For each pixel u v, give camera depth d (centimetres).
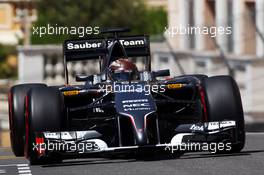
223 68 6762
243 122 2780
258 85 6300
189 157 2802
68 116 2983
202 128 2736
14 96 3011
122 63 3000
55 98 2747
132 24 9594
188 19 8181
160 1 11825
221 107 2764
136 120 2659
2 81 9112
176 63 7250
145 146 2630
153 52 7581
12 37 12256
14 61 10788
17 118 2991
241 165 2602
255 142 3366
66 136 2697
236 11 7000
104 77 3027
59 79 8062
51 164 2797
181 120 3045
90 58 3319
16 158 3080
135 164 2691
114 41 3073
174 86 2859
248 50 6531
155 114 2709
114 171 2564
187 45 7269
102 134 2984
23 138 2995
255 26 6175
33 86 3034
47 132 2702
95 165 2712
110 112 2925
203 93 2812
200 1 7788
